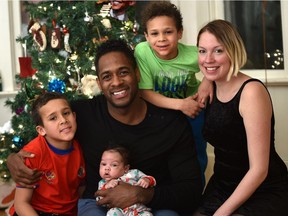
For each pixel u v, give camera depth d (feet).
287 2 12.12
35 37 11.60
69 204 6.81
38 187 6.52
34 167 6.40
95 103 7.14
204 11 12.67
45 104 6.56
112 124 6.88
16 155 6.45
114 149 6.69
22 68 11.56
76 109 7.07
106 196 6.29
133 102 6.82
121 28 11.30
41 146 6.52
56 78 10.58
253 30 12.79
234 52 6.03
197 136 8.42
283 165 6.41
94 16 11.16
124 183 6.41
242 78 6.20
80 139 6.92
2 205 10.85
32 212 6.28
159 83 8.14
